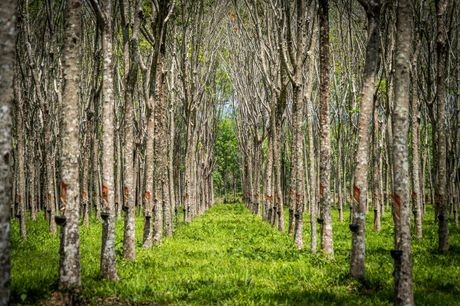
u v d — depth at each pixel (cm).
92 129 2664
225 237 2155
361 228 1094
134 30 1395
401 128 793
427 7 1839
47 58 2216
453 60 2291
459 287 1046
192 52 2594
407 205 783
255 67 3131
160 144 1820
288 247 1752
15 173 2741
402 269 770
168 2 1566
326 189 1477
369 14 1110
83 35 2436
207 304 919
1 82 646
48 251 1538
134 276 1147
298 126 1841
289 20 1747
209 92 4028
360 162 1100
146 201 1686
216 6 2817
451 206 3102
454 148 2319
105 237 1102
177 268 1275
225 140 7350
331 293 991
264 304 912
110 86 1147
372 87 1106
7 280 650
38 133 2716
